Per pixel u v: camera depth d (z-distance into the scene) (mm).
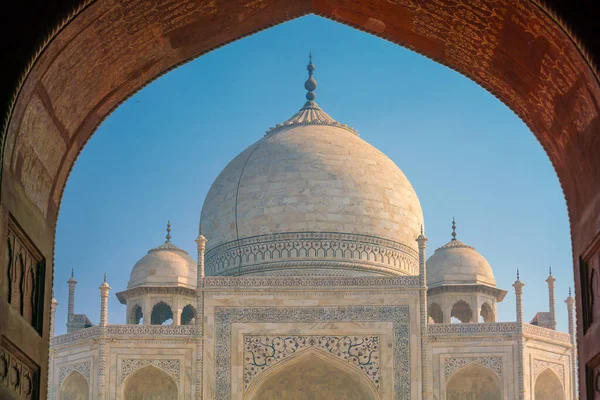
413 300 73438
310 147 85688
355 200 83375
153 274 81625
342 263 81438
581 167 23297
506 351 72812
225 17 26172
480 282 81625
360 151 86562
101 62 23719
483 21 23828
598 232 21766
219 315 73188
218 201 86000
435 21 25562
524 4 21391
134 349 72812
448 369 72625
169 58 26641
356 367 72500
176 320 81500
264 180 84125
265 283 73625
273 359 72562
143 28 23875
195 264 84062
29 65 19922
